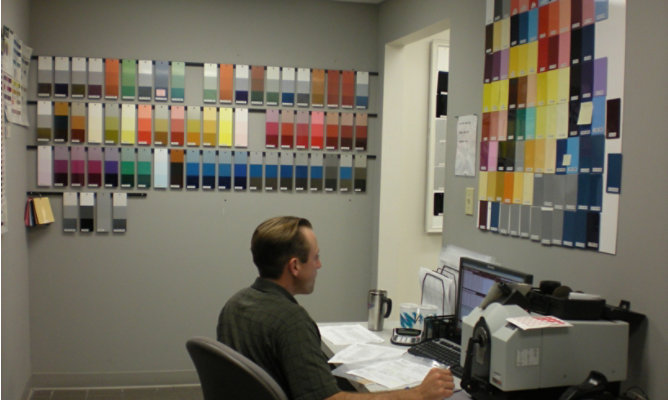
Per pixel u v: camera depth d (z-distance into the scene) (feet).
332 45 13.21
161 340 12.71
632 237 6.20
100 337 12.46
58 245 12.23
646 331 5.98
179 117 12.52
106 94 12.29
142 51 12.39
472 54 9.49
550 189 7.51
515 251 8.25
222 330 5.55
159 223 12.59
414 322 8.57
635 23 6.23
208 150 12.66
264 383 4.70
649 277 5.98
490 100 8.93
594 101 6.80
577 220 7.01
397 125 13.28
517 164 8.22
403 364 6.84
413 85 13.42
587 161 6.88
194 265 12.77
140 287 12.57
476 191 9.30
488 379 5.56
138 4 12.35
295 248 5.68
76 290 12.33
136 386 12.60
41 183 12.00
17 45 10.75
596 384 5.35
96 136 12.24
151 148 12.47
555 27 7.48
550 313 5.81
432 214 13.55
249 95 12.85
